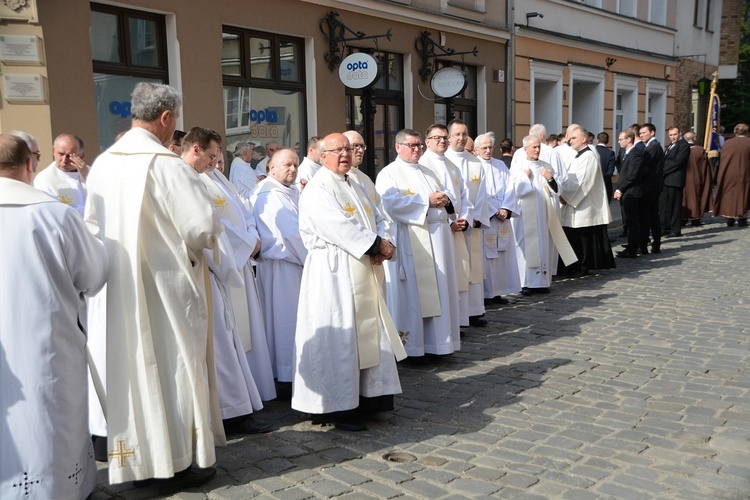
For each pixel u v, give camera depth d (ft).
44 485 9.50
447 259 18.65
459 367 18.37
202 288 11.36
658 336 20.83
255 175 27.37
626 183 34.94
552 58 53.57
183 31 27.45
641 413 14.70
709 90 76.59
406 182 18.42
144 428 10.72
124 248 10.61
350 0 35.24
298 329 14.34
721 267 32.14
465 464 12.40
